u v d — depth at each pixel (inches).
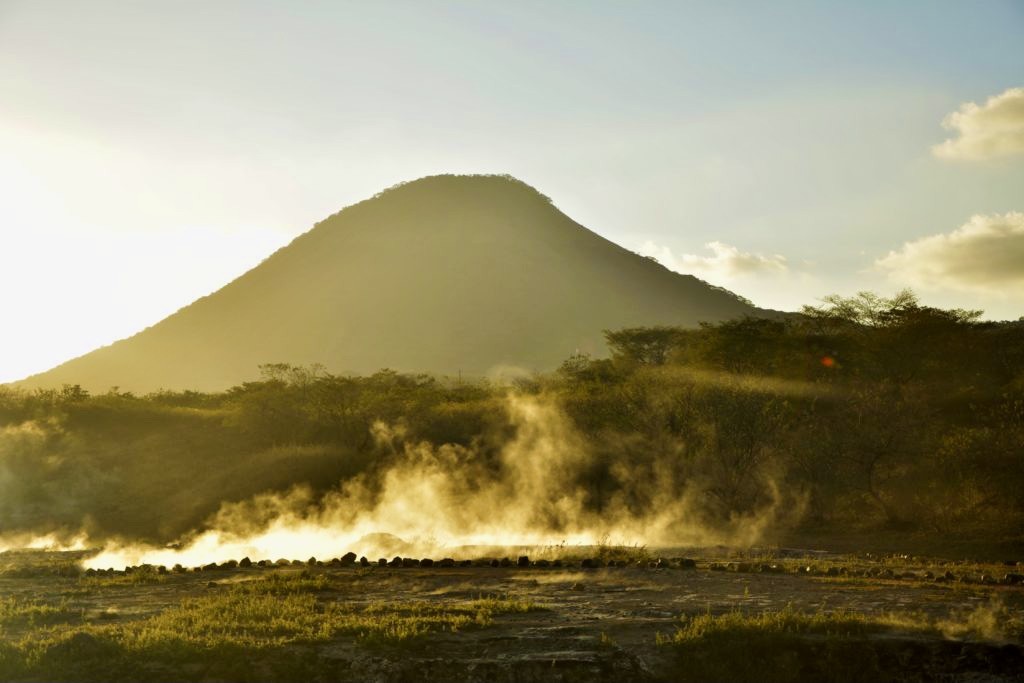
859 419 1376.7
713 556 959.0
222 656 512.1
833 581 739.4
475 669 506.6
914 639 544.4
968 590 695.1
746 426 1418.6
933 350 1863.9
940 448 1316.4
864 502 1343.5
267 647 522.9
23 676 498.0
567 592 694.5
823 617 572.4
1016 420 1385.3
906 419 1343.5
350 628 557.9
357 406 2063.2
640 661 521.3
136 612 638.5
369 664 508.7
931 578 759.7
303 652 520.7
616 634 559.5
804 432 1424.7
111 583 769.6
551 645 537.6
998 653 529.3
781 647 533.0
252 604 634.8
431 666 507.8
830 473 1417.3
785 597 669.3
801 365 1891.0
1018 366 1967.3
